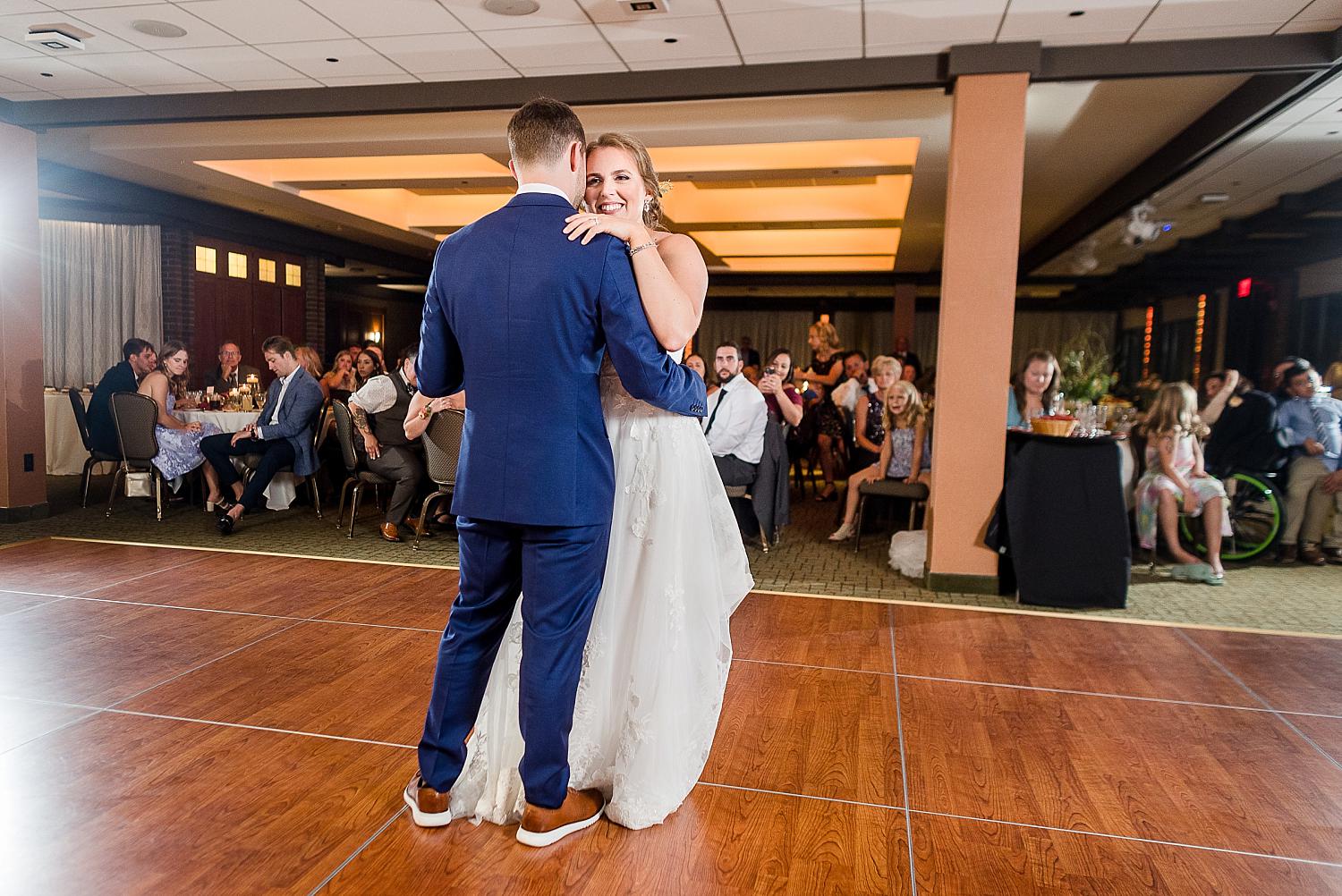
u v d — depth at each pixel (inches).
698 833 83.4
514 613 87.0
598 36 185.9
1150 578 204.8
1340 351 424.8
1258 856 81.6
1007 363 181.3
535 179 76.0
